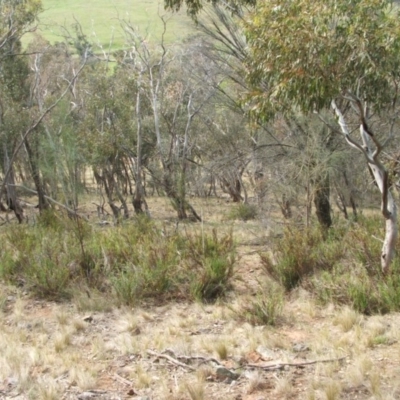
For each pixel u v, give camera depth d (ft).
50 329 25.22
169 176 67.36
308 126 44.11
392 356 20.57
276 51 23.76
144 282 29.60
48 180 64.95
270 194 53.16
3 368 19.83
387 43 22.35
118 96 72.43
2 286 31.86
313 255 32.73
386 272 28.32
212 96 55.26
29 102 66.59
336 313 25.62
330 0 22.59
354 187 53.47
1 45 54.90
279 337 23.02
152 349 22.11
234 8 43.19
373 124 38.37
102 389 18.63
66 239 37.55
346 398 17.24
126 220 60.08
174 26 86.02
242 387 18.38
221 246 35.76
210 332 24.43
